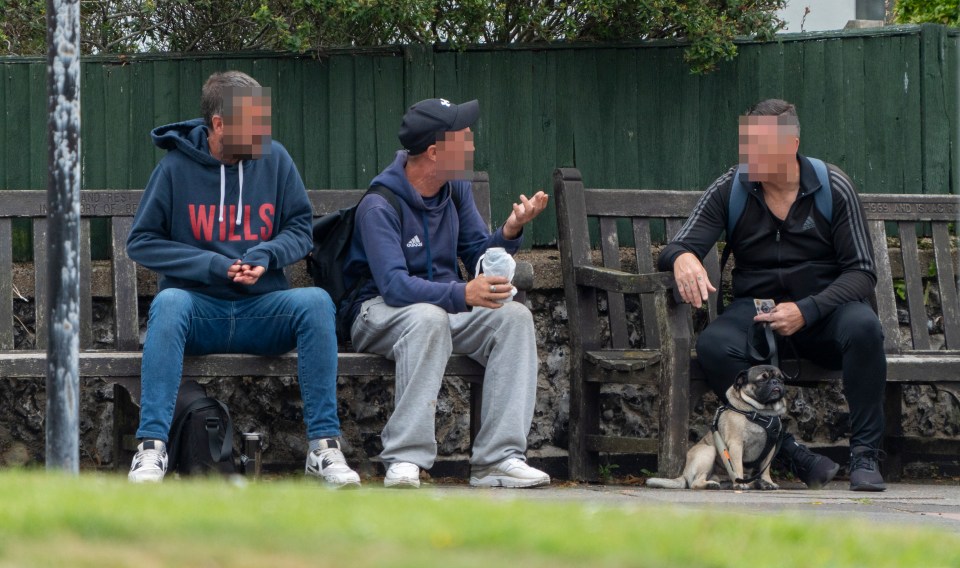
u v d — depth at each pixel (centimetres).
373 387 2236
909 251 2241
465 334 1827
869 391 1862
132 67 2197
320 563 705
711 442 1916
